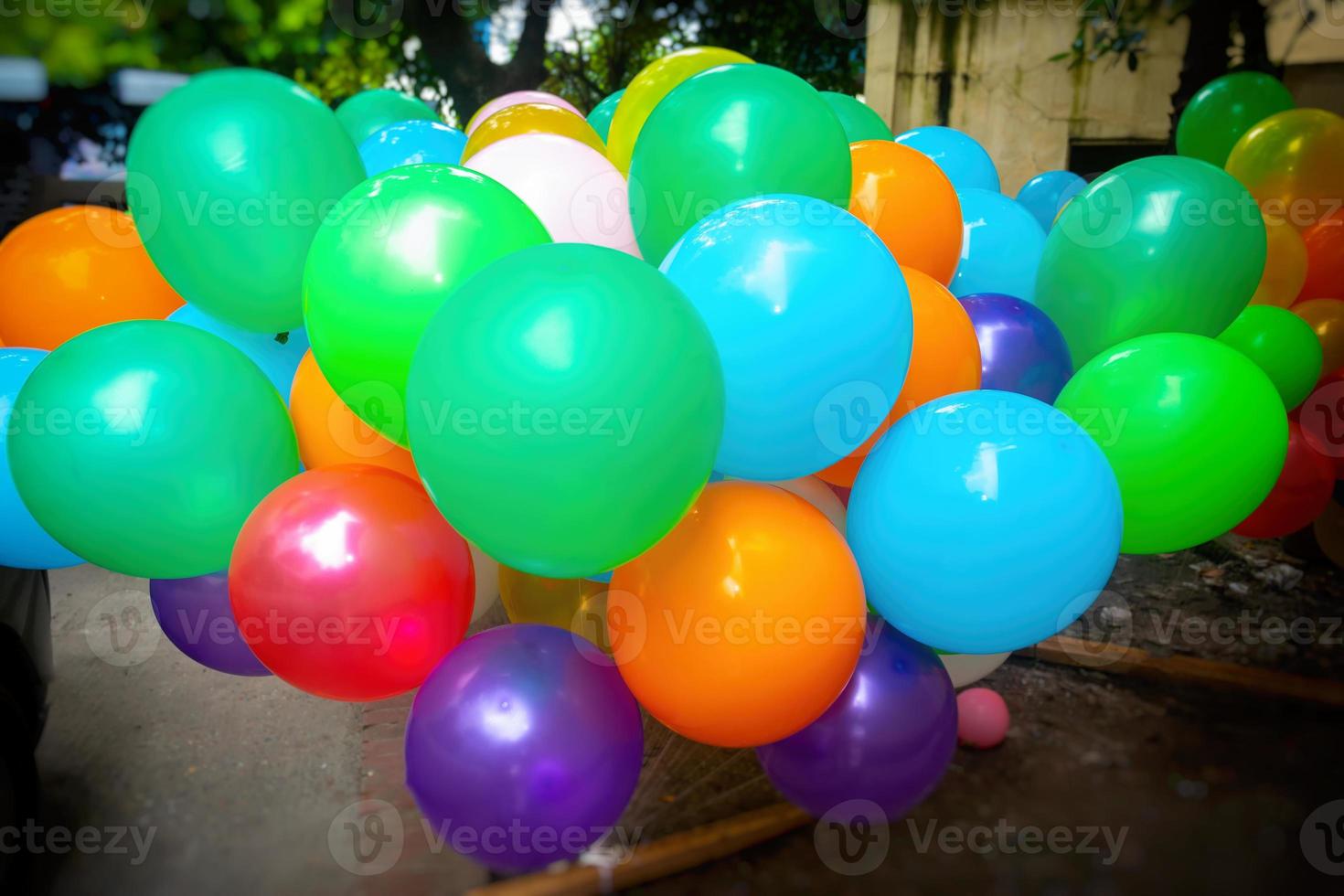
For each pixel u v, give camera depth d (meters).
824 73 5.56
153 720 3.00
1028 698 3.06
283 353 2.12
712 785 2.65
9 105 4.76
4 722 2.16
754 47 5.39
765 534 1.60
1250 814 2.50
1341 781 2.62
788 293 1.53
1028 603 1.61
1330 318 3.25
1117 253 2.22
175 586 2.00
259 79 1.87
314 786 2.69
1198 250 2.17
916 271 2.11
